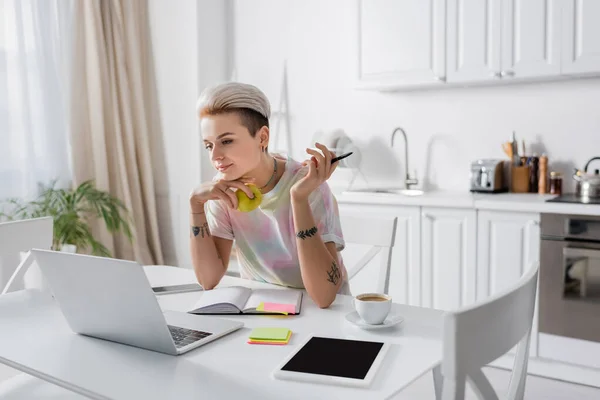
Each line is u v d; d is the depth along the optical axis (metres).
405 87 3.31
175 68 4.12
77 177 3.80
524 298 0.94
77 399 1.39
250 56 4.20
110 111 3.96
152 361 1.05
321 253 1.40
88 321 1.16
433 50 3.08
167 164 4.22
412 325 1.24
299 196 1.40
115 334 1.14
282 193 1.55
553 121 3.14
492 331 0.83
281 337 1.13
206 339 1.14
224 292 1.45
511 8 2.85
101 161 3.85
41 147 3.63
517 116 3.24
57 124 3.71
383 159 3.71
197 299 1.49
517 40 2.85
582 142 3.07
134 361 1.05
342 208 3.28
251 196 1.47
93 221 3.92
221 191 1.48
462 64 3.01
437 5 3.04
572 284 2.58
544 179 3.07
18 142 3.49
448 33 3.03
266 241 1.62
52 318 1.32
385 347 1.08
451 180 3.48
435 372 1.47
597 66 2.65
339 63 3.82
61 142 3.75
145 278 1.00
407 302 3.08
